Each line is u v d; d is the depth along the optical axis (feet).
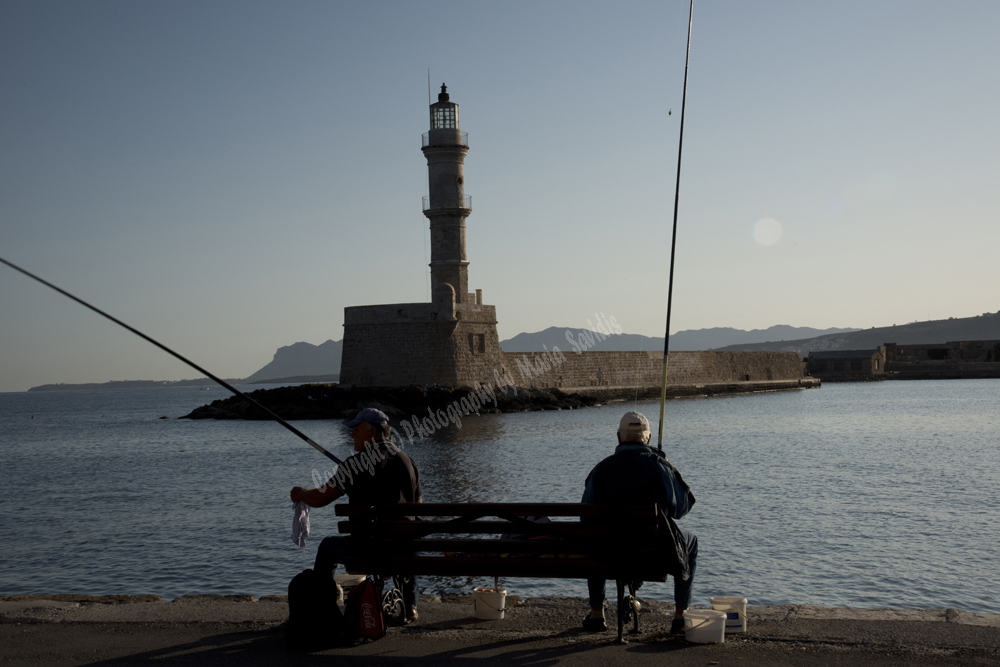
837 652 17.21
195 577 48.67
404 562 19.35
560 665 16.79
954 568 46.29
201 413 249.96
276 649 18.40
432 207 204.74
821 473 92.63
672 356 320.70
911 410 225.76
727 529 58.34
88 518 73.20
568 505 18.42
